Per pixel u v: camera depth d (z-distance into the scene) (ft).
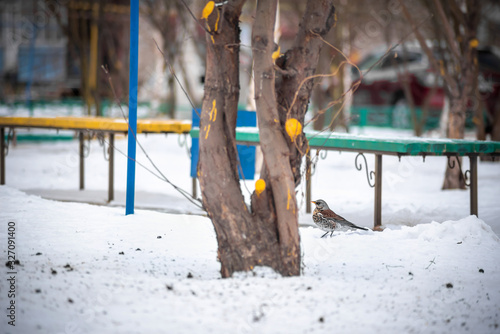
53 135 92.53
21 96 141.28
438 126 99.91
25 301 16.58
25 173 56.65
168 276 20.10
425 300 18.19
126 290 17.81
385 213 38.32
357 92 110.83
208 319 15.60
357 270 21.49
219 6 19.34
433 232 26.89
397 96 104.01
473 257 23.77
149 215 31.94
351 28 98.02
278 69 19.07
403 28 93.91
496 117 72.79
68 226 28.43
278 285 18.29
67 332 14.60
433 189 52.39
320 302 17.19
